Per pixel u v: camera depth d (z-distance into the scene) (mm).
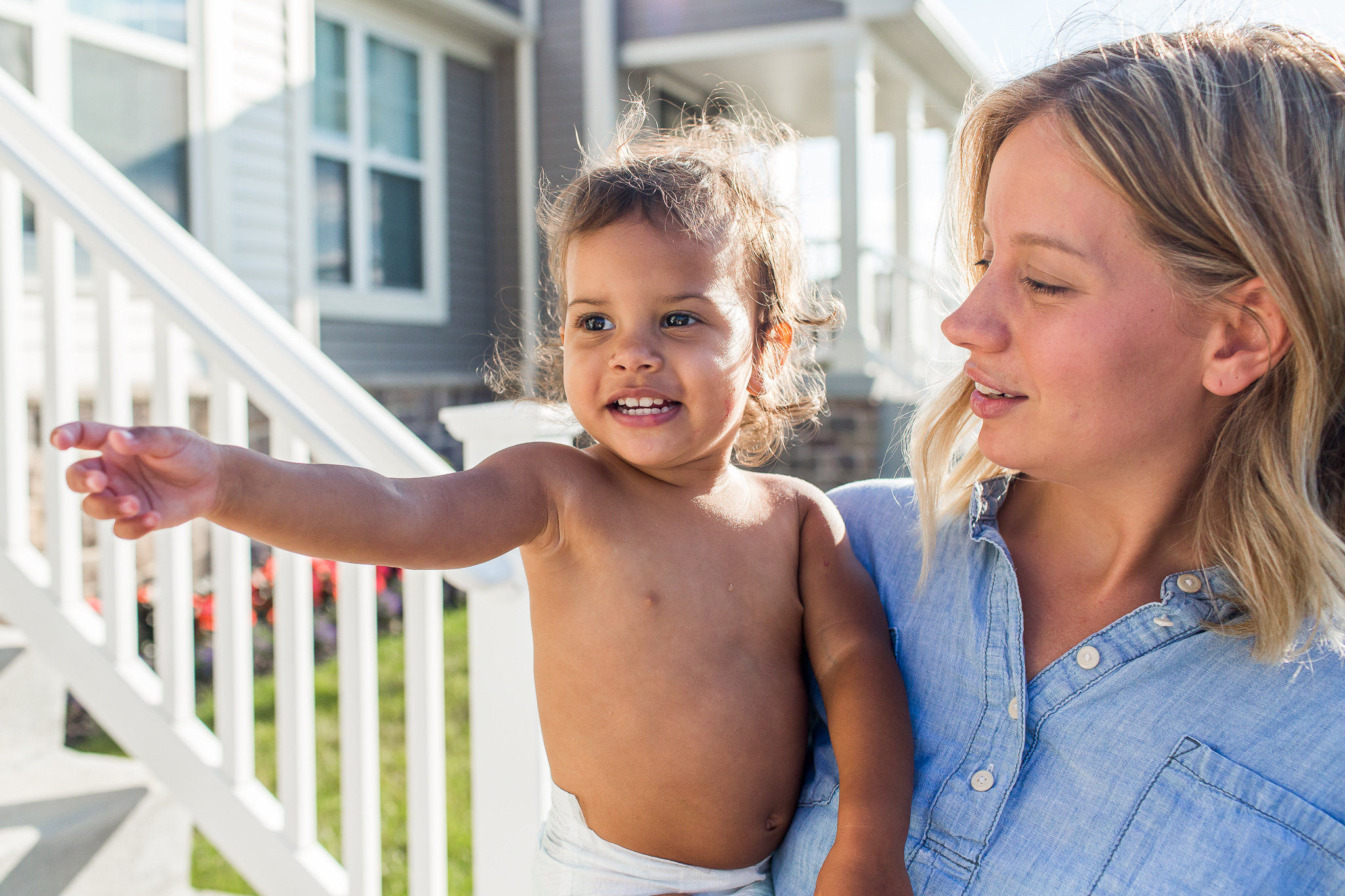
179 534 2172
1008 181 904
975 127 1057
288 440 1878
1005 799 954
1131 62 888
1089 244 854
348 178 6488
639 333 1046
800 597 1112
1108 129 842
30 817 2264
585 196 1124
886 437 6395
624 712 1007
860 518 1271
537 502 988
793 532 1137
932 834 983
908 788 969
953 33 7715
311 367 1955
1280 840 843
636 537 1022
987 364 924
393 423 1884
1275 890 836
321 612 4645
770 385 1245
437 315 7223
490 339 7738
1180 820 874
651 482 1076
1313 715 873
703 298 1064
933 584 1120
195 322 1968
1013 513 1112
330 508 801
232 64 5340
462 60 7465
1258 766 870
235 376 1898
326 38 6289
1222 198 822
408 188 7004
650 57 7668
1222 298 848
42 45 4457
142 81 4914
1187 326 864
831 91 8867
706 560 1048
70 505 2291
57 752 2650
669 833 1020
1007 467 962
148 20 4914
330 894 1957
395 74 6852
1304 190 818
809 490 1200
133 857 2385
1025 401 920
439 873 1845
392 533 841
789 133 1457
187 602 2184
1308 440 855
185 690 2180
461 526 902
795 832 1057
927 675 1073
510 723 1687
